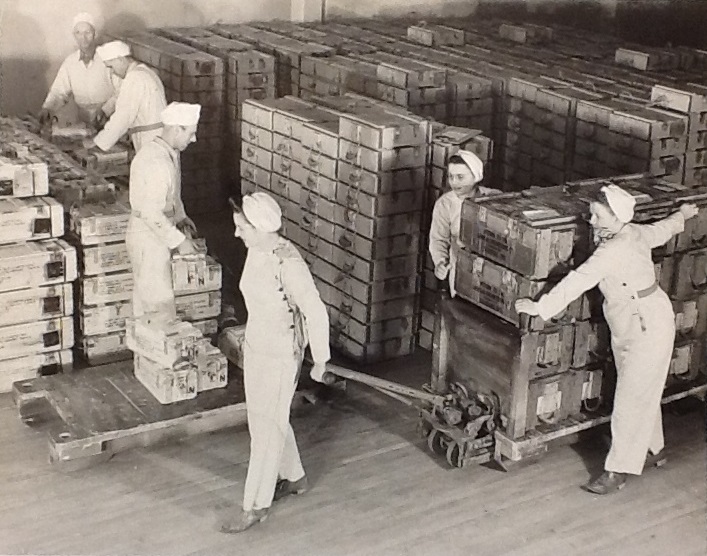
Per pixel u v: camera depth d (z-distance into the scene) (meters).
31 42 8.89
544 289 5.41
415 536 5.21
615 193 5.29
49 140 8.15
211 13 10.28
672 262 6.02
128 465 5.77
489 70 9.45
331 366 5.64
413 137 6.66
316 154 7.11
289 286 4.85
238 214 4.89
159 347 5.95
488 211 5.59
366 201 6.72
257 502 5.18
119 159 7.93
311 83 9.36
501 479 5.80
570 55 10.41
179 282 6.74
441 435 5.94
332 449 6.06
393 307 7.07
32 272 6.29
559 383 5.72
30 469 5.68
